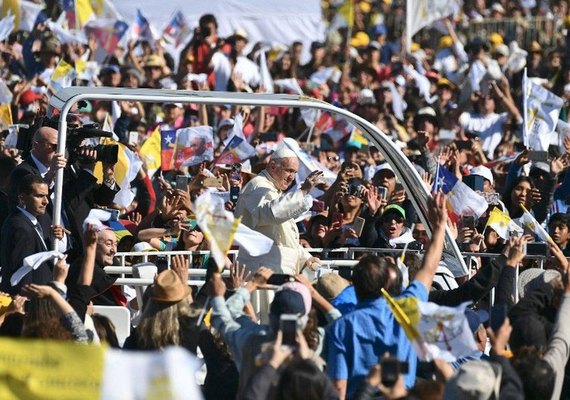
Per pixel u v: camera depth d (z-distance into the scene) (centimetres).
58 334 2077
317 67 6366
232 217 2072
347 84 5838
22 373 1579
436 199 2256
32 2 6181
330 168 4256
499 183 4325
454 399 1836
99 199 3033
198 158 3744
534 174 3738
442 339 1933
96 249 2634
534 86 4112
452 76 6216
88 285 2328
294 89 5566
